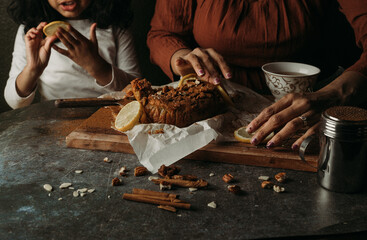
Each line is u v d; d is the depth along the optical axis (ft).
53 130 4.88
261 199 3.50
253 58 6.22
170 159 4.05
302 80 4.90
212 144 4.30
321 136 3.52
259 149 4.18
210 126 4.36
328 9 6.15
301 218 3.22
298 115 4.21
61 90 7.31
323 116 3.48
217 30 6.07
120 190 3.64
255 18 5.94
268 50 6.07
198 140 4.20
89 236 3.02
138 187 3.70
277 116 4.13
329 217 3.23
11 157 4.22
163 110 4.45
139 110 4.42
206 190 3.65
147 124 4.31
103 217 3.25
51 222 3.18
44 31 5.86
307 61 6.41
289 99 4.29
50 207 3.37
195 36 6.56
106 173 3.93
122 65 7.66
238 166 4.10
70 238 2.99
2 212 3.30
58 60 7.14
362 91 4.74
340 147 3.38
